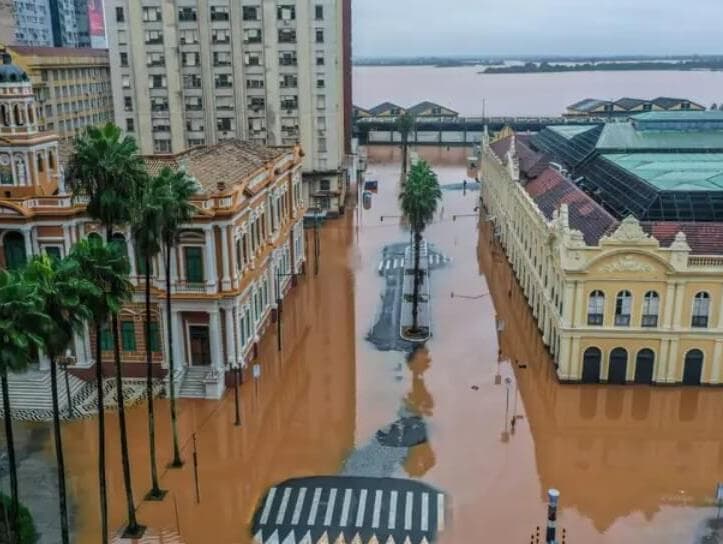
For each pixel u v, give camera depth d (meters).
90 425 49.91
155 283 53.19
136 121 112.06
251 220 60.00
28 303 26.88
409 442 47.41
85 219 52.88
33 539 37.25
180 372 54.72
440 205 122.50
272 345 63.84
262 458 45.66
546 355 60.50
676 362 53.59
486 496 41.41
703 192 58.53
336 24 110.44
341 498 41.25
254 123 110.88
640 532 38.22
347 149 139.12
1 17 141.62
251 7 106.19
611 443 47.44
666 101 185.25
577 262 51.88
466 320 69.44
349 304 74.12
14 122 52.16
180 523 39.12
